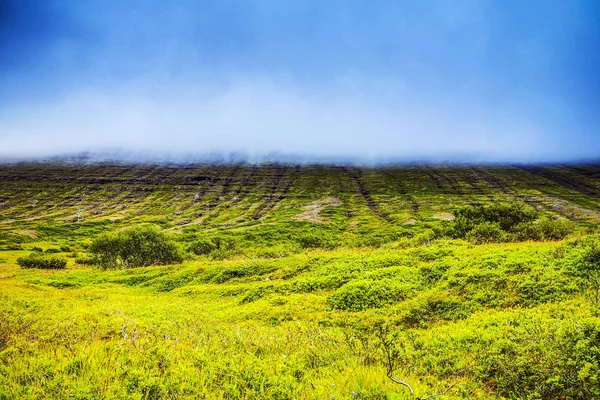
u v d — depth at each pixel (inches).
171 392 303.0
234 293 1152.8
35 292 1245.7
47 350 410.3
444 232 1658.5
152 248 2260.1
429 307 681.0
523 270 753.6
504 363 379.6
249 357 399.9
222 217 7096.5
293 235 4490.7
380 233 4503.0
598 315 462.3
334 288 983.6
